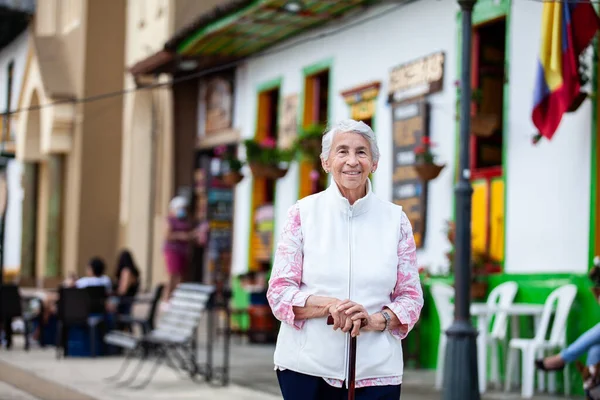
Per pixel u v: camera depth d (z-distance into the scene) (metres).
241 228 16.80
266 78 16.17
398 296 4.38
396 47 12.86
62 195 24.44
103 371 11.74
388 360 4.29
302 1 13.26
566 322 9.60
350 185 4.34
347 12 13.88
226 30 14.98
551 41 9.07
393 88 12.87
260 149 14.98
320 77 15.12
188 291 10.83
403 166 12.51
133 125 22.25
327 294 4.28
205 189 17.50
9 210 29.78
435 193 11.91
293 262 4.35
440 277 11.44
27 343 14.50
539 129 9.48
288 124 15.45
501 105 11.54
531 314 9.98
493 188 10.97
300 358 4.29
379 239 4.35
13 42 29.56
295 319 4.29
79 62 23.25
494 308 9.43
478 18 11.30
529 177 10.36
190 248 18.34
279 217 15.60
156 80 20.22
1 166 18.02
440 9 11.99
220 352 13.71
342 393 4.33
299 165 15.10
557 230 9.94
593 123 9.52
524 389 9.23
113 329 13.78
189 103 18.75
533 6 10.41
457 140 11.53
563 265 9.83
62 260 24.42
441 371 10.09
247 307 15.40
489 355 10.45
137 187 22.28
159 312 18.16
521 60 10.55
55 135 23.50
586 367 7.62
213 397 9.51
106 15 23.06
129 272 14.63
